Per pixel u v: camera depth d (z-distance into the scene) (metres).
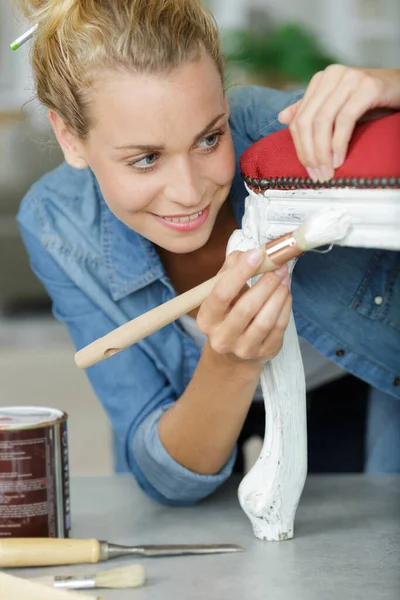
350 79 0.79
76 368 3.62
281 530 0.92
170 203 0.92
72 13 0.92
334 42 5.60
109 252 1.17
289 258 0.78
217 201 0.96
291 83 4.13
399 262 1.09
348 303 1.10
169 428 1.02
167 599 0.79
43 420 0.92
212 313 0.82
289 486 0.91
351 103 0.78
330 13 5.56
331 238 0.76
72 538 0.94
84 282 1.17
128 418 1.11
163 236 0.96
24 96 5.02
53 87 0.97
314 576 0.83
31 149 4.43
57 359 3.77
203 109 0.88
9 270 4.48
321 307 1.10
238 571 0.85
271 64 4.11
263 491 0.92
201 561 0.87
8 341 4.09
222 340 0.84
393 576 0.82
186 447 1.01
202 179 0.92
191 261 1.18
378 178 0.75
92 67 0.89
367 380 1.13
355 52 5.62
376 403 1.36
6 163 4.43
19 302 4.74
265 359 0.88
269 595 0.79
